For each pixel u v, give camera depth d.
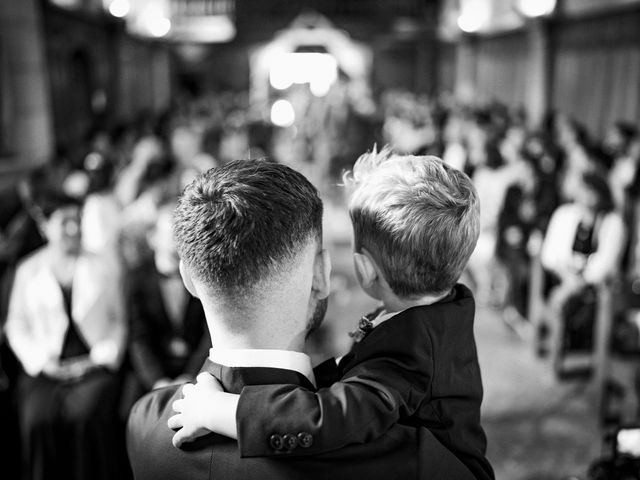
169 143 7.86
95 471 2.66
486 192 5.55
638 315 3.50
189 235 0.88
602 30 8.74
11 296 2.87
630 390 3.41
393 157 1.12
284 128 12.64
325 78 18.41
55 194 3.02
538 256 4.35
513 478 3.07
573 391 3.91
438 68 18.53
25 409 2.67
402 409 0.89
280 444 0.81
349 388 0.86
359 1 17.31
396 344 0.94
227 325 0.91
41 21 7.46
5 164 5.93
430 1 17.27
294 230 0.87
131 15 12.25
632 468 1.60
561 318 3.97
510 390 3.95
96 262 2.92
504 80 13.41
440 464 0.87
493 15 12.88
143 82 14.95
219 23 16.92
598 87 8.88
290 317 0.91
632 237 4.30
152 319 2.97
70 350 2.81
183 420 0.89
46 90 6.92
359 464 0.83
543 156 6.04
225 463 0.85
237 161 0.95
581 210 4.08
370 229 1.05
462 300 1.04
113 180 5.48
